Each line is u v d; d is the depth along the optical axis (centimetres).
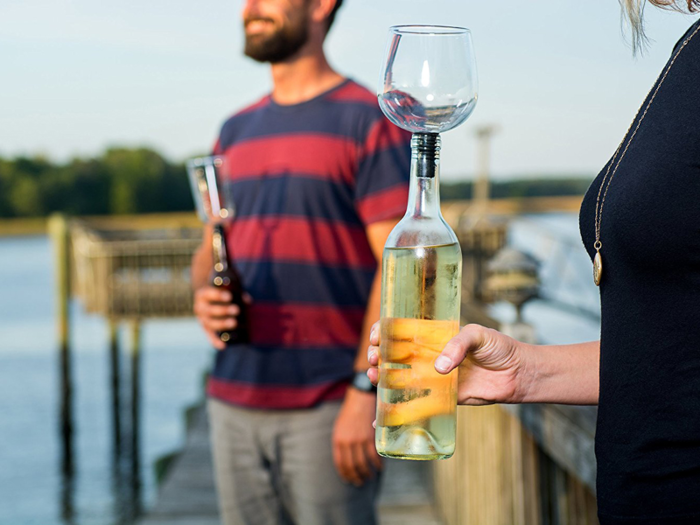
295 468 241
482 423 360
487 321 361
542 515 275
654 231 107
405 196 237
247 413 243
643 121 112
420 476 561
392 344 120
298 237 239
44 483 1073
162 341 2403
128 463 1182
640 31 125
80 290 1559
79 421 1471
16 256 6838
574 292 1066
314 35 245
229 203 248
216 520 487
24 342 2458
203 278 267
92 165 7888
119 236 1802
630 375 112
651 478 110
